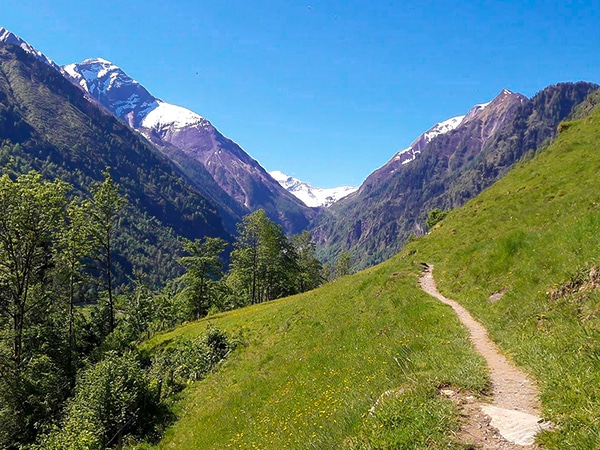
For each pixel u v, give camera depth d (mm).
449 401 8773
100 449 21641
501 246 21922
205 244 77375
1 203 39250
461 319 17422
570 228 17531
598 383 7695
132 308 64125
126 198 53312
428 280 27500
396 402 9062
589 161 32344
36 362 38875
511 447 6906
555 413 7543
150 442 22250
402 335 17500
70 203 47500
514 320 14602
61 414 33188
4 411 32625
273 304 54031
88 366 39719
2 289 41812
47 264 46562
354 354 18266
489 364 11352
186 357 35688
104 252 56625
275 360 26062
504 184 42438
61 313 50406
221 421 19859
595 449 6031
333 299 34125
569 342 10523
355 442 8250
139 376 27031
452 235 36812
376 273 33688
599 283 12727
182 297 78688
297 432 12516
